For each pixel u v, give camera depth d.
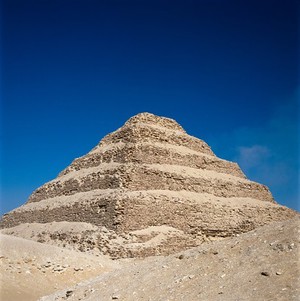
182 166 109.88
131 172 96.81
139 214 88.00
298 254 25.59
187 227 93.06
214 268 27.91
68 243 86.62
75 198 102.06
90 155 117.38
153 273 31.11
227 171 120.88
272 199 123.44
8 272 47.88
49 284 48.69
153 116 120.69
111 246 80.25
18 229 106.38
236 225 99.69
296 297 21.80
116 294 29.88
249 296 23.27
